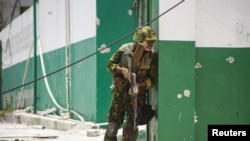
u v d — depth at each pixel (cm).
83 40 1405
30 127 1647
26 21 2144
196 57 827
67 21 1543
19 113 2017
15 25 2388
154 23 837
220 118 836
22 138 1252
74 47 1501
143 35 779
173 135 811
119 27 1295
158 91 809
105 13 1286
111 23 1291
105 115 1302
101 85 1296
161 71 807
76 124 1356
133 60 780
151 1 866
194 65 816
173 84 810
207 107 833
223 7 829
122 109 812
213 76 832
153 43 833
